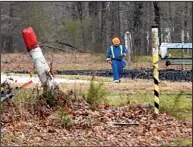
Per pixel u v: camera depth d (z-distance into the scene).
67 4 118.06
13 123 25.20
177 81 46.66
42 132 24.05
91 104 28.48
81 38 104.56
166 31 99.50
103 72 64.50
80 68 76.88
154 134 23.64
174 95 34.16
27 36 28.61
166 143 22.22
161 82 44.72
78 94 30.03
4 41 116.62
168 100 30.77
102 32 105.94
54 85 28.56
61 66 78.31
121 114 26.69
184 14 86.44
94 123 25.25
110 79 48.72
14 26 104.12
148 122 25.56
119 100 31.08
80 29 104.69
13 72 64.00
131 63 74.06
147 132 23.95
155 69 27.11
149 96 33.31
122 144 22.06
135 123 25.33
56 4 112.69
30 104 27.09
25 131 24.14
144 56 85.12
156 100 27.00
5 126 24.83
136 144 22.06
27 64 84.12
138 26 95.62
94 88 29.00
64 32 104.62
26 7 102.75
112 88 38.78
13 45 118.62
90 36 105.38
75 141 22.59
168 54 59.00
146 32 97.06
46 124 25.09
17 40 118.88
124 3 101.25
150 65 75.50
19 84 38.41
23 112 26.12
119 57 45.50
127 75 56.81
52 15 111.81
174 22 94.75
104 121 25.75
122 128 24.67
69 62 82.88
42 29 104.19
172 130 24.22
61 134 23.77
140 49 95.25
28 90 28.83
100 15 106.94
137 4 95.62
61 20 109.44
